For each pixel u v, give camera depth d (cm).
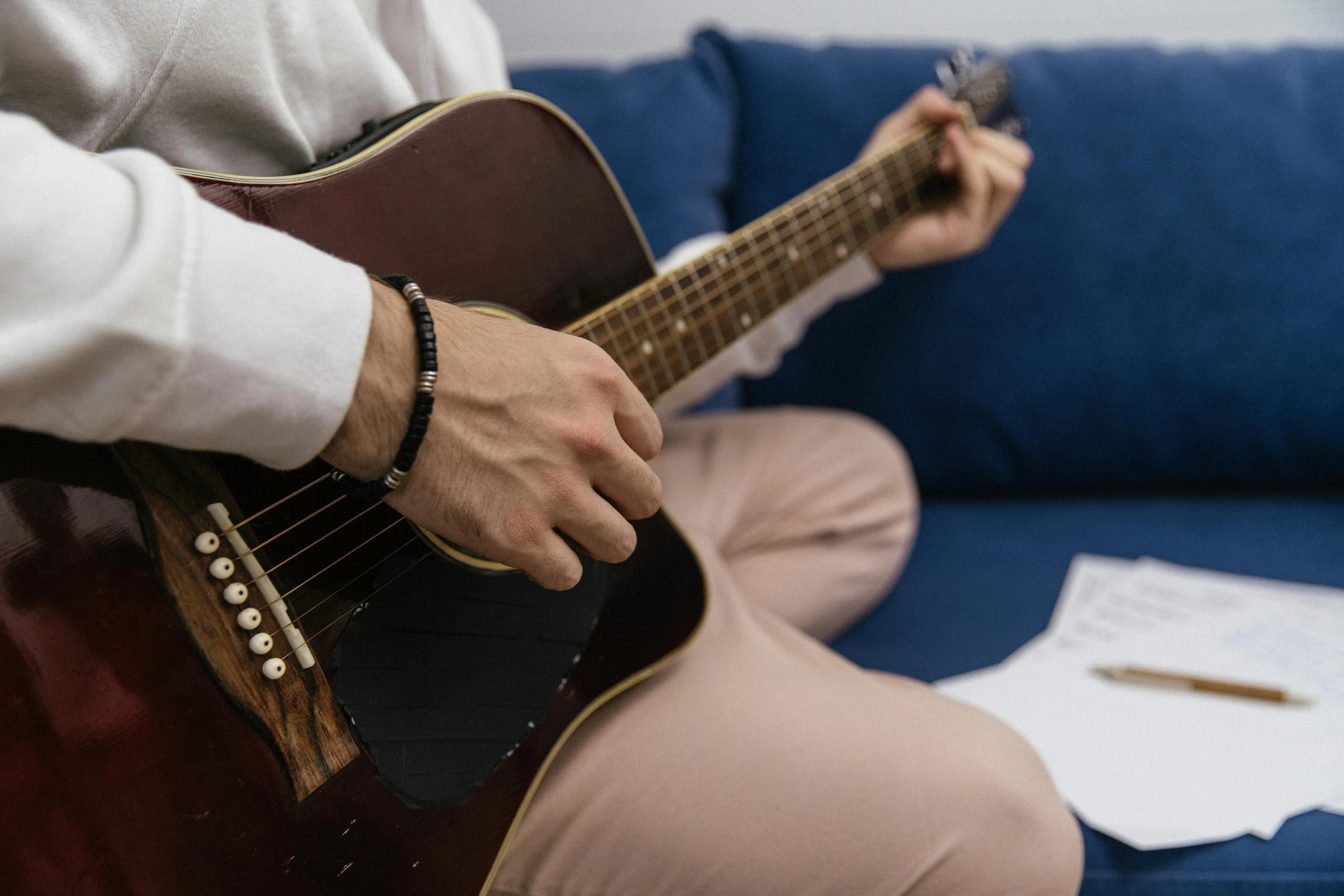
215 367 36
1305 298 113
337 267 40
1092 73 117
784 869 53
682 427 99
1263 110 115
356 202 52
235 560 43
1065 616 93
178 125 52
